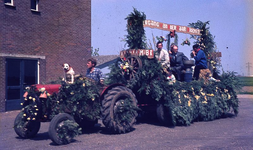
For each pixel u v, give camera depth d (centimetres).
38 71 1418
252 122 844
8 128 827
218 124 812
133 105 684
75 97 610
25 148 554
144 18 801
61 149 536
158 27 867
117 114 663
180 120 777
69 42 1597
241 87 964
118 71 778
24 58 1346
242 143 559
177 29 944
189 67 894
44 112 601
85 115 643
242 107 1252
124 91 681
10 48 1289
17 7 1321
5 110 1248
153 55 764
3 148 560
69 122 574
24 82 1346
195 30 1018
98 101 660
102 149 528
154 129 737
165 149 520
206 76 916
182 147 532
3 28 1260
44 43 1452
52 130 562
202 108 848
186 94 812
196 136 640
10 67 1287
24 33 1352
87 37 1711
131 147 539
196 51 954
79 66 1661
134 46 799
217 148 521
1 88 1235
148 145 554
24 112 603
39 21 1426
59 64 1535
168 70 831
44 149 541
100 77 732
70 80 655
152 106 804
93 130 743
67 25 1584
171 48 936
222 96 921
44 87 602
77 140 614
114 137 641
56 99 605
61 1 1547
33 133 652
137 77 748
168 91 756
